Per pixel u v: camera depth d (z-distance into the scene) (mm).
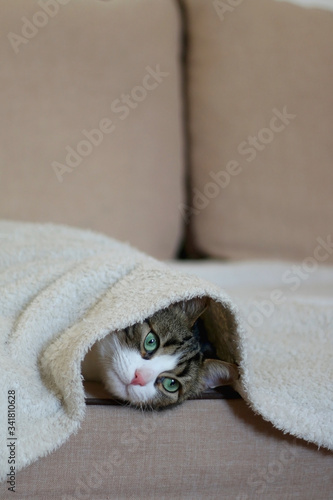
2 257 753
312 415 670
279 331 769
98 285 692
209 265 1045
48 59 1012
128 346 704
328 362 715
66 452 644
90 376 722
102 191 1036
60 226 823
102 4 1059
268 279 1034
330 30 1170
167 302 640
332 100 1157
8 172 996
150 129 1071
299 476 688
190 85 1130
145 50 1064
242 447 674
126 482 660
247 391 657
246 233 1114
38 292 703
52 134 1014
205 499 678
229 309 657
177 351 714
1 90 994
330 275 1074
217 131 1110
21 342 662
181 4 1149
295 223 1130
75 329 664
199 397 677
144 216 1066
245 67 1117
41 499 644
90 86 1032
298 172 1133
